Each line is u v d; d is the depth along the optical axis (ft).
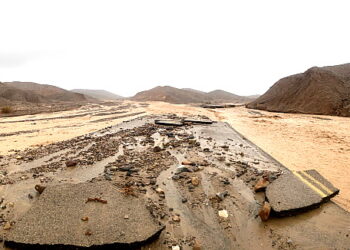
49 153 32.12
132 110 107.14
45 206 16.15
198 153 33.12
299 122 68.03
